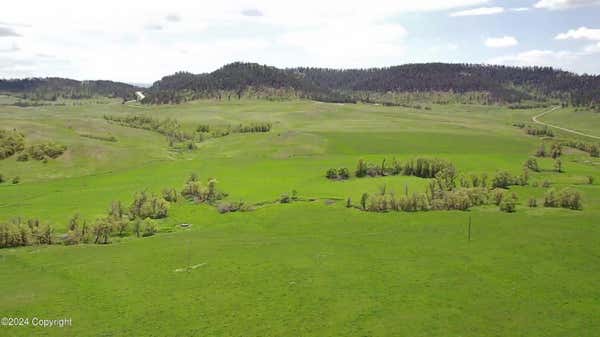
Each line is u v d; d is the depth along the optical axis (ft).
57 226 399.65
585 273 298.15
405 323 240.53
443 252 338.75
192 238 378.94
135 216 432.25
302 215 431.84
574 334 229.45
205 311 254.47
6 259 333.42
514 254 331.57
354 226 403.54
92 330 234.99
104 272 306.76
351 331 233.76
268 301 265.95
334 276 299.38
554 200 448.65
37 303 263.08
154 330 235.40
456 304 260.01
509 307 256.11
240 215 437.99
